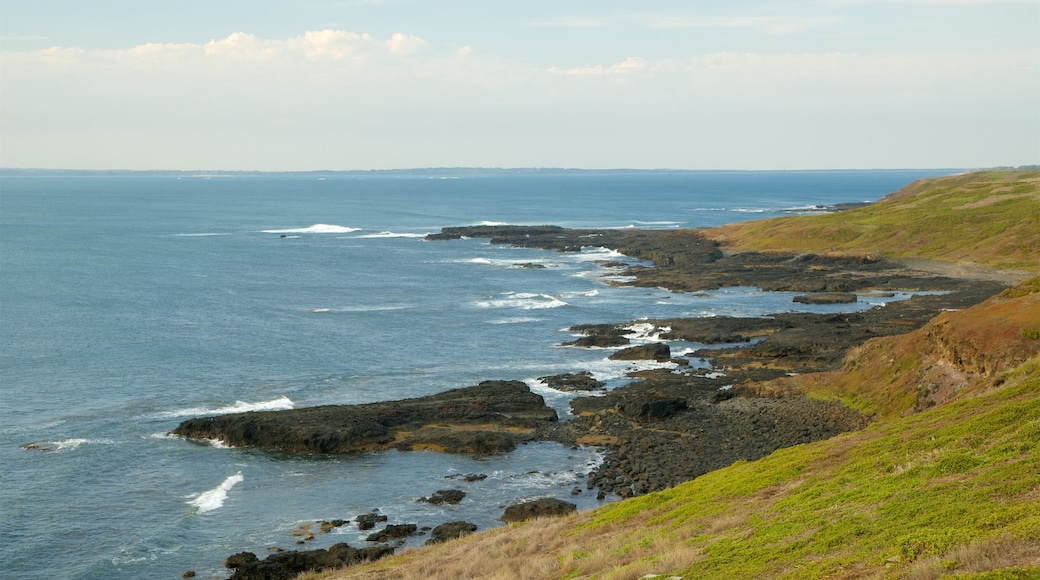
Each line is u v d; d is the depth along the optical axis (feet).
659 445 172.35
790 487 98.22
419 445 174.70
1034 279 185.78
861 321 293.02
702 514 96.58
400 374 235.81
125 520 138.10
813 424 178.29
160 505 144.56
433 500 147.43
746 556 71.72
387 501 147.64
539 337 285.84
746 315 323.16
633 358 250.78
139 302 339.16
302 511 143.23
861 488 84.89
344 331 292.40
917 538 61.31
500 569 90.27
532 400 200.75
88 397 206.49
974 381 157.58
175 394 210.59
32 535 131.85
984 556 53.52
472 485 155.22
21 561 123.44
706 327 285.84
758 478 106.83
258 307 336.49
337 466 164.45
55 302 334.65
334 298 363.76
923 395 167.53
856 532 69.26
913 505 71.97
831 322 291.38
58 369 231.30
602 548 91.30
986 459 80.18
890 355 192.85
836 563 62.39
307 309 335.26
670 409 192.34
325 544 130.21
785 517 82.58
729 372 233.96
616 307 344.69
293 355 255.70
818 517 78.28
